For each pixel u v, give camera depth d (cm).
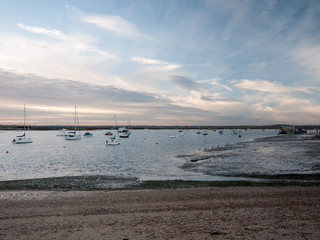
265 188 1805
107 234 934
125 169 3116
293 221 1016
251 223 1006
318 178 2170
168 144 7538
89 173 2898
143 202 1482
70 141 10188
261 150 4588
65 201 1578
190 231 930
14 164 3784
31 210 1370
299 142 6406
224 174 2533
